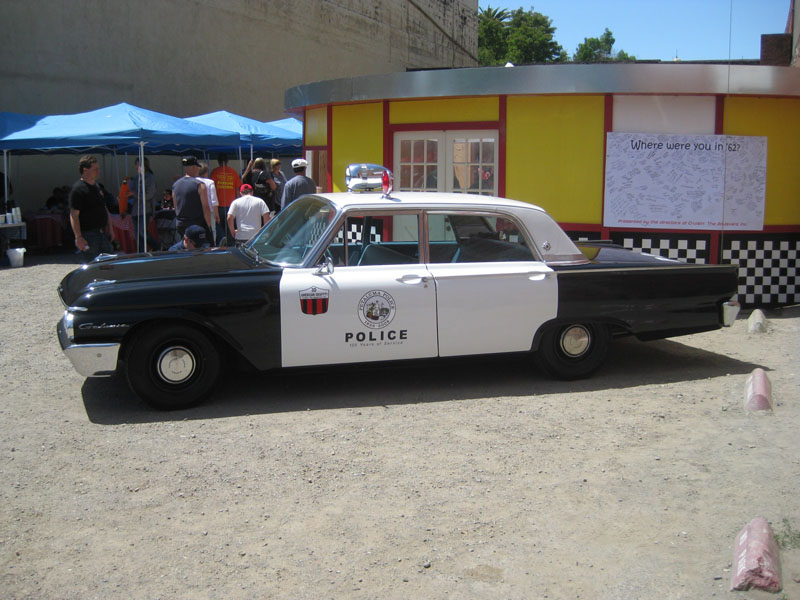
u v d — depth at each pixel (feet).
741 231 28.43
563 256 19.81
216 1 72.59
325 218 19.03
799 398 18.52
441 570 11.03
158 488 13.73
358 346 18.38
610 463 14.73
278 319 17.84
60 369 21.57
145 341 17.35
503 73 28.71
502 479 14.05
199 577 10.87
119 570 11.07
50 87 57.31
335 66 93.76
